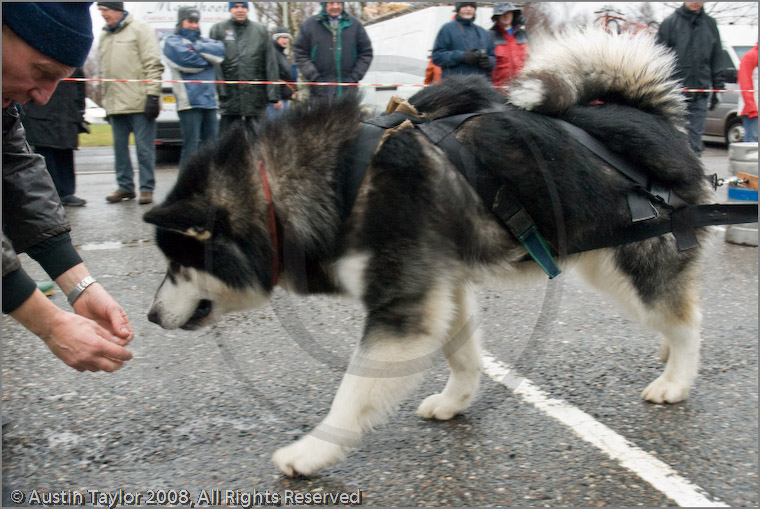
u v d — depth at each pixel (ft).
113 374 9.59
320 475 7.08
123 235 18.02
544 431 7.93
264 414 8.41
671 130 8.68
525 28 19.31
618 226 8.07
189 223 7.18
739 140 37.37
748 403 8.55
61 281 7.25
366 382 6.93
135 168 33.71
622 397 8.81
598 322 11.57
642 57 8.66
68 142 21.01
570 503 6.50
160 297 7.93
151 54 21.13
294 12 48.14
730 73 26.09
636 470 7.06
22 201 6.98
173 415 8.38
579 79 8.50
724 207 8.09
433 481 6.93
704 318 11.76
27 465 7.26
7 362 9.98
